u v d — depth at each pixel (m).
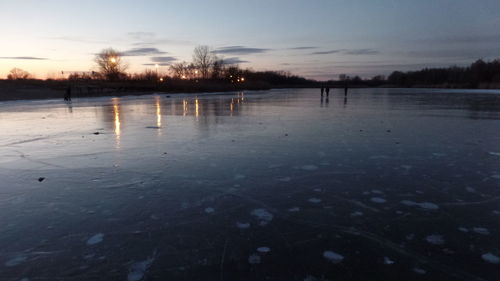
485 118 14.61
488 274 2.69
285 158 6.66
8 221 3.76
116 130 10.75
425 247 3.13
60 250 3.12
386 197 4.45
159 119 14.23
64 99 32.53
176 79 85.25
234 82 89.12
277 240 3.29
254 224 3.66
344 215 3.88
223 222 3.71
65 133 10.10
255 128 11.17
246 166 6.05
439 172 5.62
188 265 2.85
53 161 6.45
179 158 6.68
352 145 8.05
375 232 3.45
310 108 21.34
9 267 2.84
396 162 6.32
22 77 90.62
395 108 21.20
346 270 2.76
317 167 5.96
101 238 3.35
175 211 4.02
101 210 4.05
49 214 3.94
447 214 3.89
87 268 2.81
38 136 9.53
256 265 2.85
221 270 2.78
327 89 36.19
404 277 2.66
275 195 4.55
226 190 4.75
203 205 4.20
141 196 4.52
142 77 84.19
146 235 3.41
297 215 3.89
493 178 5.27
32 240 3.32
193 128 11.19
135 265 2.86
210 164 6.20
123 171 5.73
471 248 3.10
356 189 4.78
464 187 4.84
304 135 9.62
